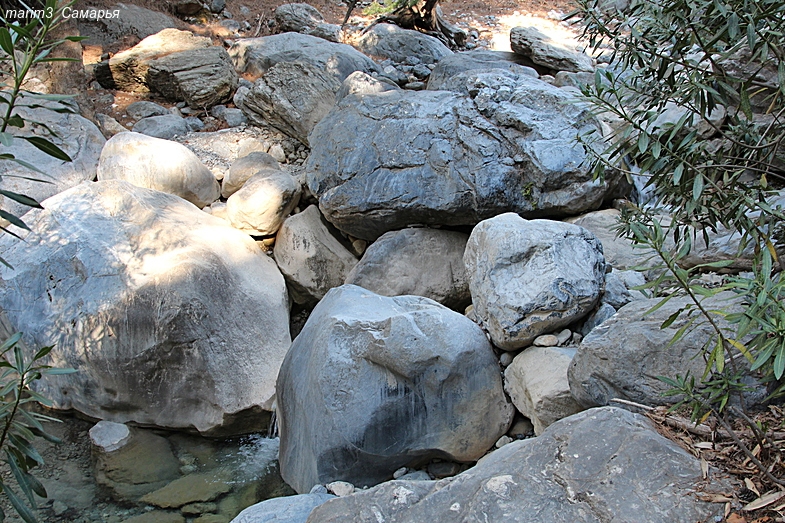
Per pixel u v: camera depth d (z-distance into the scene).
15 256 5.39
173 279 5.12
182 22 10.69
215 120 8.38
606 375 3.46
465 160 5.91
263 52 9.45
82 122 7.19
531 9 12.76
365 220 6.10
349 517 2.71
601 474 2.63
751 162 3.02
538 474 2.68
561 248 4.78
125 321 5.00
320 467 4.21
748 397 2.99
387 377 4.29
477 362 4.44
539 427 4.23
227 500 4.41
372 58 10.25
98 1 10.02
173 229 5.63
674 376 3.26
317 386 4.36
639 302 3.72
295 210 6.80
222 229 6.18
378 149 6.15
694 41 2.82
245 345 5.29
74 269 5.27
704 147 2.88
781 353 2.12
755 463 2.55
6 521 4.10
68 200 5.66
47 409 5.19
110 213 5.62
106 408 5.07
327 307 4.91
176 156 6.69
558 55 8.93
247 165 7.00
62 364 5.04
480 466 2.86
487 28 12.02
